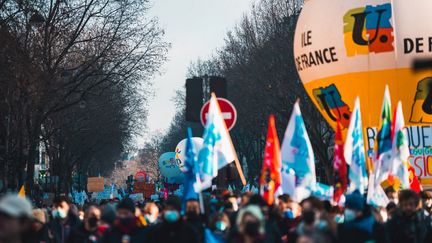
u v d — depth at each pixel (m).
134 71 38.47
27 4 32.41
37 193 44.88
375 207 13.59
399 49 20.56
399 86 20.80
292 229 10.98
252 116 51.88
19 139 34.47
